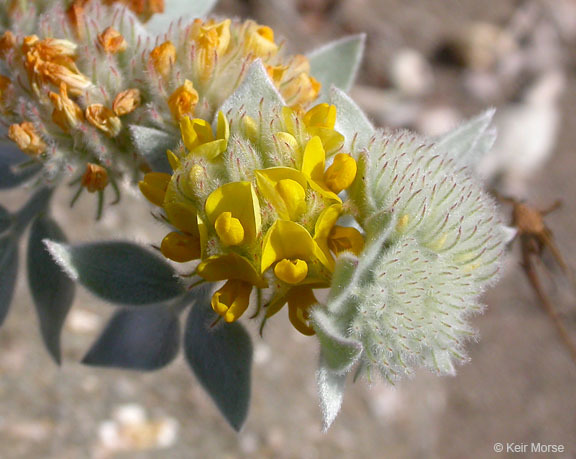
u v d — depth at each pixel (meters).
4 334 0.17
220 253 0.07
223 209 0.07
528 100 0.27
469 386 0.23
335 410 0.07
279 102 0.07
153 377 0.18
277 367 0.19
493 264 0.08
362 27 0.28
